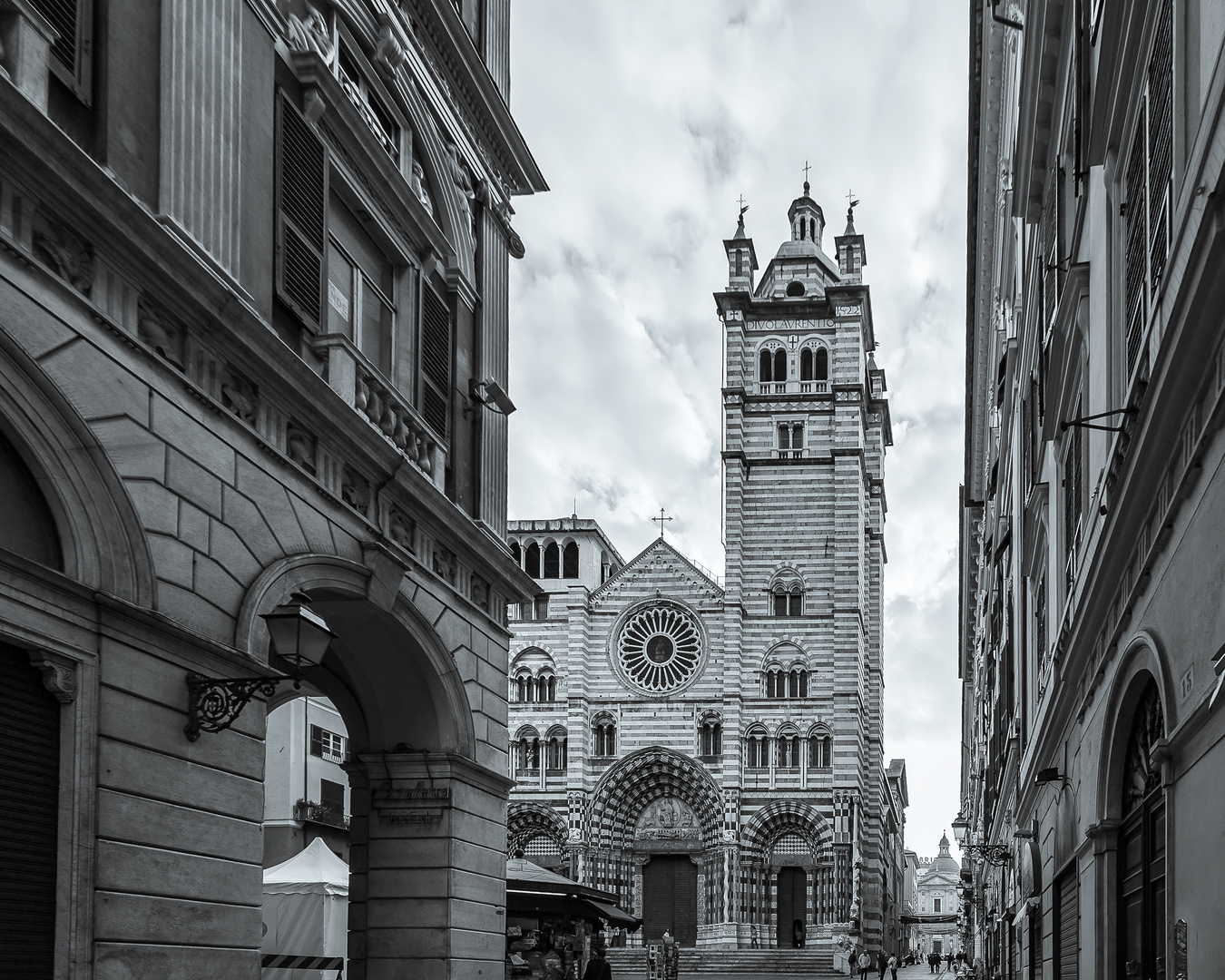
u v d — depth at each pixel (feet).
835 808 269.23
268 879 88.12
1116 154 49.70
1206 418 32.94
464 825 68.33
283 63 55.26
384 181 63.26
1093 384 57.00
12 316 35.91
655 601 285.64
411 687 66.95
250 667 46.65
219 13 49.34
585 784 278.87
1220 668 30.25
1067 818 70.49
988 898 194.08
